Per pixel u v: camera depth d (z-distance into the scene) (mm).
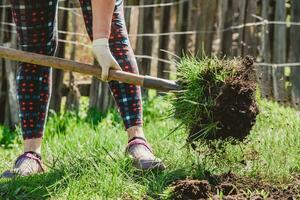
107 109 7598
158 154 5168
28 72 4918
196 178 4633
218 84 4457
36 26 4820
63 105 8016
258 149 5137
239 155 4902
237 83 4414
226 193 4414
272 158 4973
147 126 6430
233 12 7738
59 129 7012
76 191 4445
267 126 5676
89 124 7203
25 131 5000
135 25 8508
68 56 9227
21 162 4941
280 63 7645
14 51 4527
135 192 4461
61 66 4500
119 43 4805
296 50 7652
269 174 4785
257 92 4582
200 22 7859
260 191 4453
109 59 4414
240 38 7703
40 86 4961
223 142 4617
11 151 6516
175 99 4566
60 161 5082
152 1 7707
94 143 5578
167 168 4805
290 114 6203
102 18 4383
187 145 4609
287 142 5285
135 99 4848
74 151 5367
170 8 7824
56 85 7590
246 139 4836
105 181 4539
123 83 4816
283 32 7648
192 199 4273
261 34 7637
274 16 7719
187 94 4500
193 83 4492
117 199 4430
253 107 4434
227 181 4621
